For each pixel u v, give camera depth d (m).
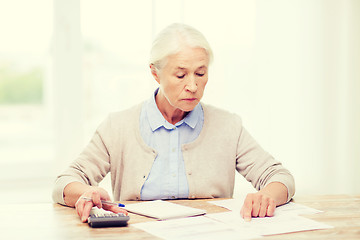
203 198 1.53
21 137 3.06
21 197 2.43
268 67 2.82
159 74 1.42
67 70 2.61
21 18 2.71
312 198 1.46
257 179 1.54
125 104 2.68
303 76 2.91
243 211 1.20
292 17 2.86
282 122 2.87
